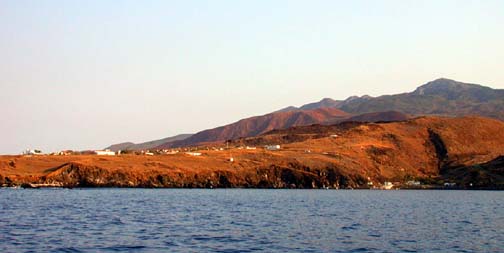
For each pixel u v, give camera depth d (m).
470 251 59.25
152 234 70.25
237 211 114.38
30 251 55.31
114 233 70.69
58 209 111.94
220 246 60.56
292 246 61.41
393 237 70.69
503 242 66.56
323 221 92.81
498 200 175.25
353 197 189.88
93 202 138.75
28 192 196.12
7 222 82.88
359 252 57.75
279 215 105.00
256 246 61.00
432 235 73.44
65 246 58.84
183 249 57.97
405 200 173.00
